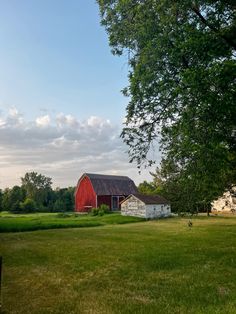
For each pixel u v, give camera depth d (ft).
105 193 248.11
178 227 128.47
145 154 58.80
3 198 320.29
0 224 130.21
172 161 52.80
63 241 87.97
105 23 57.77
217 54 44.88
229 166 52.80
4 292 38.22
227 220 159.33
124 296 36.14
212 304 32.17
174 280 42.45
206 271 47.03
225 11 48.32
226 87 42.42
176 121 51.24
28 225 130.93
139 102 53.67
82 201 254.88
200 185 51.52
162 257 58.80
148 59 49.21
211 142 44.78
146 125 57.36
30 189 419.54
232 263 52.06
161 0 47.01
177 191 55.57
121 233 107.86
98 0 57.77
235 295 34.88
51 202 364.38
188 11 49.14
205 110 42.27
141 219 176.65
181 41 45.68
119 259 58.39
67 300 34.94
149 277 44.47
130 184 273.54
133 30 53.42
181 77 43.21
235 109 42.27
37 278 44.98
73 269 50.80
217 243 76.43
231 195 63.62
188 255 60.34
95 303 33.76
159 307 31.96
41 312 31.22
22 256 63.67
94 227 136.26
